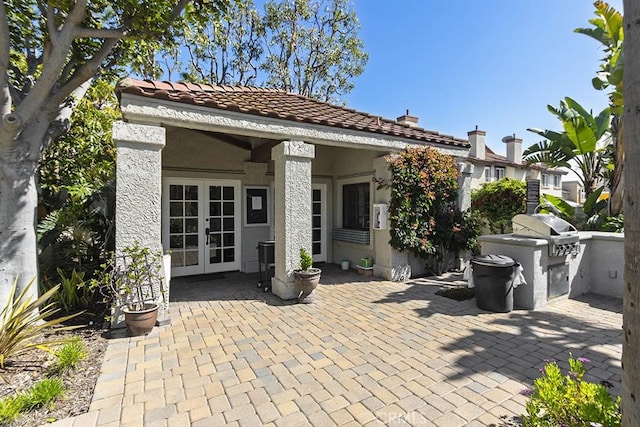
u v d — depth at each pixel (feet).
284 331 14.61
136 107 14.83
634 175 4.23
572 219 29.50
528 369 11.00
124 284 14.69
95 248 21.34
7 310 11.73
